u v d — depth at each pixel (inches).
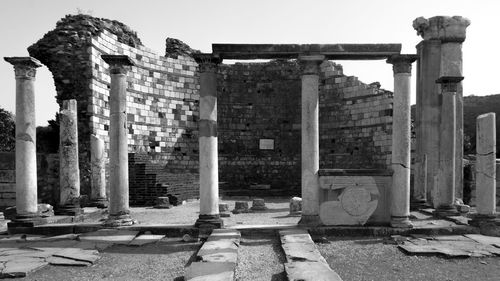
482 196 533.3
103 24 945.5
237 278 354.3
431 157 737.6
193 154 1172.5
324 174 543.2
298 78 1280.8
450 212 622.8
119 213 560.4
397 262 405.1
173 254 442.9
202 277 332.5
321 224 541.3
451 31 729.6
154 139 1090.1
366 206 538.9
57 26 903.1
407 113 535.5
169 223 592.1
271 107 1279.5
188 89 1173.7
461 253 422.6
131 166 952.9
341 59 561.6
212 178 542.6
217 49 541.3
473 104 1669.5
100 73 917.2
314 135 544.7
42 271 382.6
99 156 826.2
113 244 481.7
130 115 1031.6
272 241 493.0
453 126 634.8
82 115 874.8
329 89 1206.3
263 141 1268.5
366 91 1121.4
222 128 1248.2
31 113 585.0
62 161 708.7
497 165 868.6
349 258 421.7
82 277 364.8
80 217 686.5
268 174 1259.2
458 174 714.8
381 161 1080.2
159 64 1113.4
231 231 515.2
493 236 507.2
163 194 922.1
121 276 366.9
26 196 575.8
